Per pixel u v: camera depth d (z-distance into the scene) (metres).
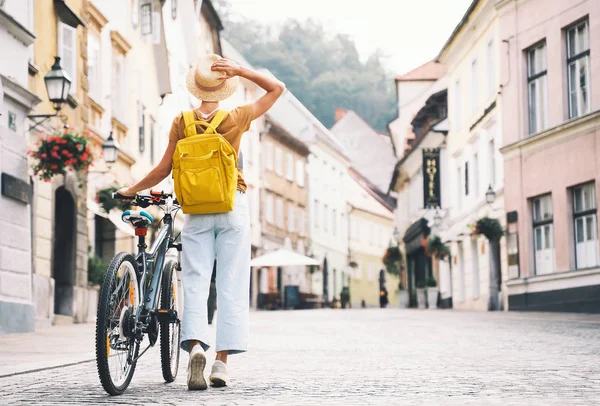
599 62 24.69
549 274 26.78
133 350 6.69
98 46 25.11
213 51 48.97
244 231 6.85
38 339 13.75
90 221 24.30
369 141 90.00
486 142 33.38
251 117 6.86
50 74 16.53
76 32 21.66
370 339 14.27
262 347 12.38
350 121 90.38
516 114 29.05
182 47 40.78
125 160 28.48
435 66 61.47
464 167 37.88
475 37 35.09
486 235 29.77
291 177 64.44
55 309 21.03
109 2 26.48
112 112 26.92
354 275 79.00
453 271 39.72
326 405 5.85
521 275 28.58
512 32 29.16
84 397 6.38
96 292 23.05
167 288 7.07
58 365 8.98
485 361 9.60
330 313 34.06
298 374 8.17
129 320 6.48
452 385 7.13
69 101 20.98
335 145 75.44
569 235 26.06
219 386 6.97
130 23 29.91
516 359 9.84
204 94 6.84
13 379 7.76
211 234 6.81
